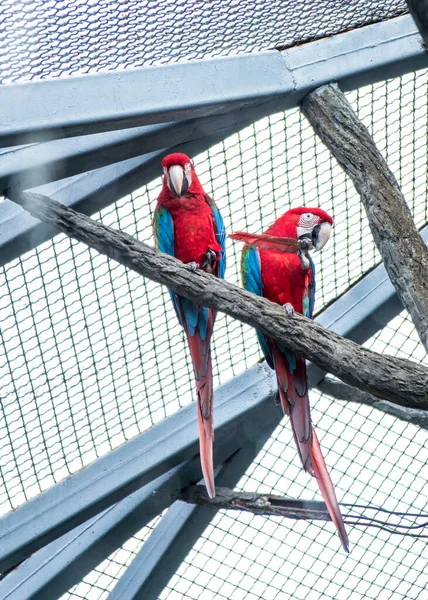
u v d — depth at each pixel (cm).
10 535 696
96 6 571
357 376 567
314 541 801
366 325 768
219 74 646
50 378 729
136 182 686
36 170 602
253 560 796
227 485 754
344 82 704
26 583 718
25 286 690
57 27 571
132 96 605
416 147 798
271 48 692
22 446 735
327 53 699
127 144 634
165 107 613
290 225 726
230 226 755
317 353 578
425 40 504
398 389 555
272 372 749
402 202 653
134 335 745
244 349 772
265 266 713
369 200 653
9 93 575
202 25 626
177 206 697
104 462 723
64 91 587
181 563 755
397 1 697
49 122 575
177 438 725
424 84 768
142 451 722
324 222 724
